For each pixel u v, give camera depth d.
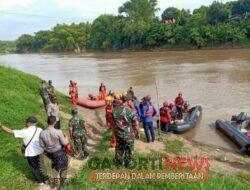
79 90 31.08
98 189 7.19
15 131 7.14
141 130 13.59
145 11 128.75
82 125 9.22
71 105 19.72
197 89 27.70
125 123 7.80
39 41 185.50
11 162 8.51
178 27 97.06
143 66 51.00
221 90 26.64
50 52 168.25
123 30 115.94
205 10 104.31
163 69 44.69
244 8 100.44
